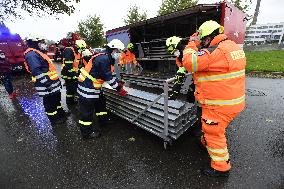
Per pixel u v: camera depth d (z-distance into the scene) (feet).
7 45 34.40
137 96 11.71
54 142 11.98
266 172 8.46
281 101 17.17
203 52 6.98
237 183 7.93
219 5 17.94
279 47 56.95
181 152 10.18
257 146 10.43
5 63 21.42
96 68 10.97
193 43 7.65
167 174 8.67
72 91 17.76
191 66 7.13
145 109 10.86
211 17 20.06
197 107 11.46
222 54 6.86
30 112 17.61
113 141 11.61
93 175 8.90
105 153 10.48
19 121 15.71
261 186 7.72
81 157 10.27
